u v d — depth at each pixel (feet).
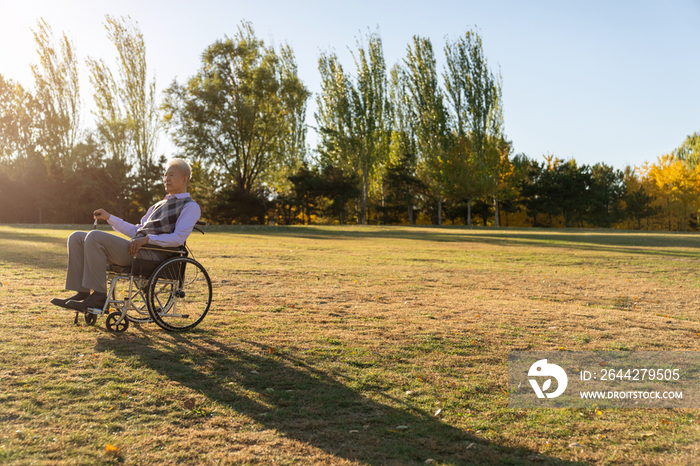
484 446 7.54
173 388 9.29
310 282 25.61
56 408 8.13
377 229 106.11
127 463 6.53
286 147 158.81
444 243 63.67
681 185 171.12
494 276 31.42
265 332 14.11
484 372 11.28
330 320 16.25
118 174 142.31
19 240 45.68
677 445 7.75
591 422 8.66
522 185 182.91
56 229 70.74
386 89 161.79
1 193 134.51
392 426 8.15
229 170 131.03
